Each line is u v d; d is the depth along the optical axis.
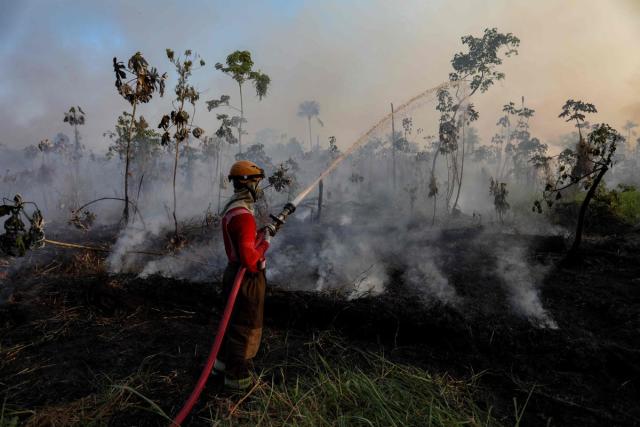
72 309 4.07
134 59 5.94
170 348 3.50
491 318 3.73
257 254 2.78
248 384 2.91
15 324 3.87
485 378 3.21
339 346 3.55
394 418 2.68
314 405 2.77
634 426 2.70
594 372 3.22
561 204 7.95
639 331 3.56
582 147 6.54
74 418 2.67
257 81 8.41
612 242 5.82
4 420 2.60
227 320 2.68
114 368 3.20
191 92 6.18
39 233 4.08
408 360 3.41
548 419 2.79
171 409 2.79
